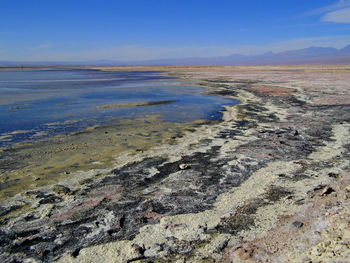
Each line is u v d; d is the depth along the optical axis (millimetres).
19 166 8750
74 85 36875
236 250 4672
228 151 9953
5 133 12750
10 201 6629
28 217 5984
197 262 4496
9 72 83812
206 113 17328
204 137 11797
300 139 11281
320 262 3955
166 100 22656
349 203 5840
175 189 7188
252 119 15328
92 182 7633
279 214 5762
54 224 5734
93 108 19062
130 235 5336
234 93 26562
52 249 5008
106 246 5023
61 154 9820
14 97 24641
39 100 22875
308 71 58594
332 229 4844
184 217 5883
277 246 4660
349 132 12133
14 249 5039
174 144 10867
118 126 13938
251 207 6145
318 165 8453
